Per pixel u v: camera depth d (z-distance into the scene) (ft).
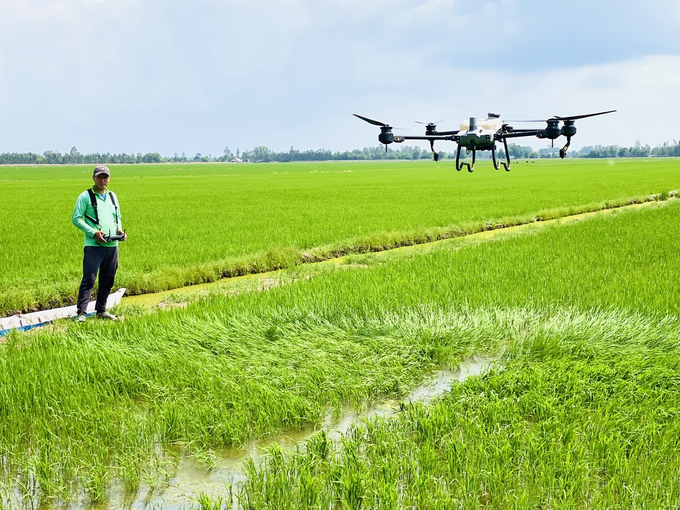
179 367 22.22
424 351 24.53
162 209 94.63
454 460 15.47
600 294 32.22
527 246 49.70
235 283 41.39
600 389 20.02
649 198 106.63
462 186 161.68
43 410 18.65
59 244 55.01
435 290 33.04
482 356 25.35
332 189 155.12
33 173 396.37
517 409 18.51
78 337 25.75
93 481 15.14
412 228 66.33
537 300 31.22
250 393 19.86
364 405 20.48
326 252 53.26
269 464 16.38
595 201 101.60
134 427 17.58
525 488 14.35
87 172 419.74
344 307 29.91
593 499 13.67
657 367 21.57
